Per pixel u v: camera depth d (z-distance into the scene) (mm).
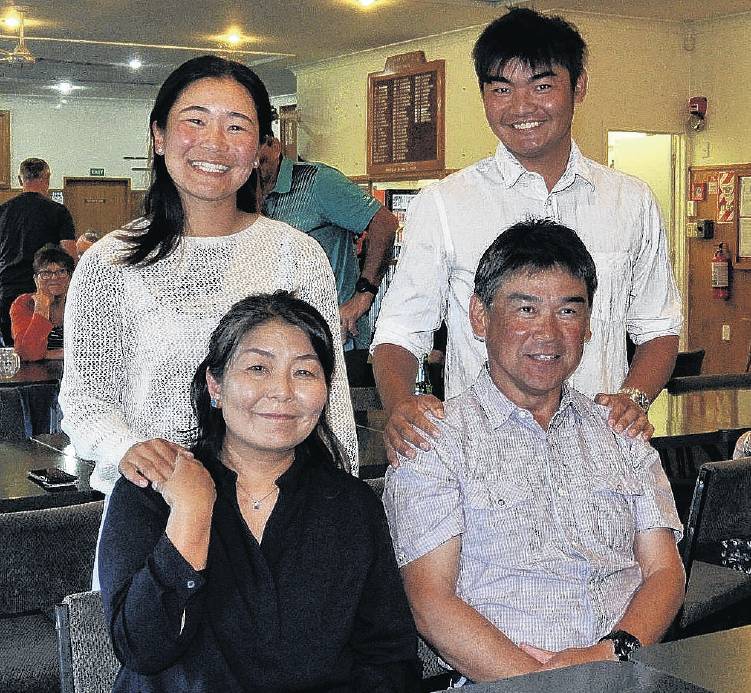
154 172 1951
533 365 1894
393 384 2311
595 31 7418
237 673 1584
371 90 8766
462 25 7805
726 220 7699
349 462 1866
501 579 1902
